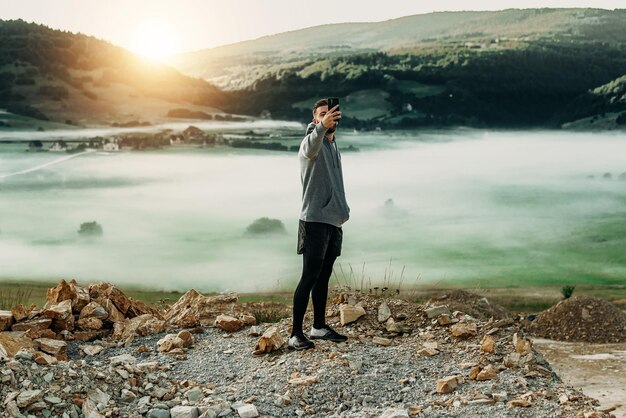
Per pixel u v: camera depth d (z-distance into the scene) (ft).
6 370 12.60
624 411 18.61
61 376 13.09
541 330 39.55
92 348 16.92
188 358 16.37
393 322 18.21
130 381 14.07
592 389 22.41
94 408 12.49
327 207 15.55
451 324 18.01
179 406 12.79
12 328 17.40
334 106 15.29
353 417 12.70
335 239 16.21
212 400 13.42
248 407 12.84
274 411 13.08
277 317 22.61
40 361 13.53
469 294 43.24
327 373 14.74
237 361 15.92
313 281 15.93
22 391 12.23
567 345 35.88
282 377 14.61
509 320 17.66
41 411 11.94
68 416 12.06
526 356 15.70
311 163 15.52
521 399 13.48
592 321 38.96
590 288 264.93
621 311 40.06
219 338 17.87
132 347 17.30
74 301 19.06
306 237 15.64
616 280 292.40
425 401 13.73
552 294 231.71
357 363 15.40
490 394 13.85
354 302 19.62
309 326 18.29
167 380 14.78
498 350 16.19
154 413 12.68
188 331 17.60
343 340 16.94
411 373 15.15
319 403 13.66
